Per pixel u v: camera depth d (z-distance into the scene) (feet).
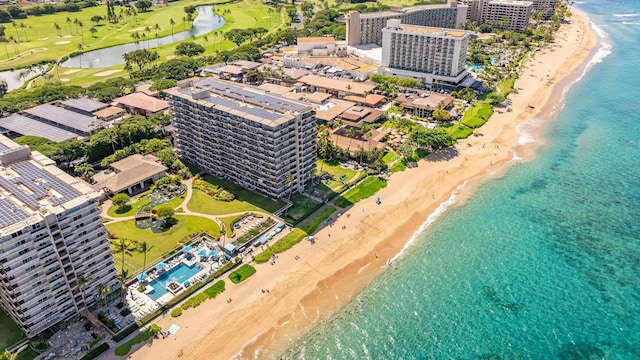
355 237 527.40
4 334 393.29
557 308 428.56
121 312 418.92
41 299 380.78
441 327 411.75
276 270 476.13
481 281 463.42
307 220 555.69
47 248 370.53
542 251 503.20
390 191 620.49
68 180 423.23
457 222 556.51
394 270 480.23
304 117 575.79
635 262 483.92
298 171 596.29
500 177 655.76
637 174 654.12
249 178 606.14
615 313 421.18
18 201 390.21
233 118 572.51
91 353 377.30
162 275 467.93
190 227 536.83
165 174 653.30
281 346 395.55
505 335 401.90
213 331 405.59
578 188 623.36
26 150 460.55
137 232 528.63
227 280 461.78
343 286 459.73
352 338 402.93
